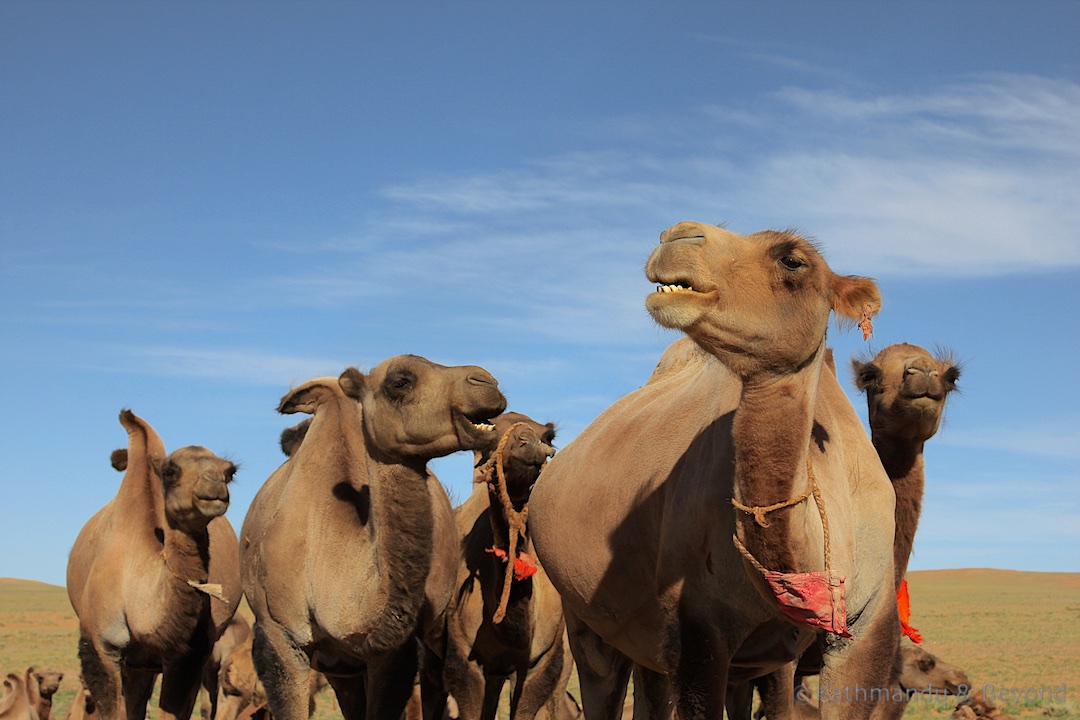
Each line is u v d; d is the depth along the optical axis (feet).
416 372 27.76
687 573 20.72
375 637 28.14
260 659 29.84
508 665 34.68
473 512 37.14
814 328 17.79
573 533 25.63
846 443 21.45
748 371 17.97
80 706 51.62
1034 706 77.36
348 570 28.55
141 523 38.68
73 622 252.83
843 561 19.27
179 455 37.06
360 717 31.76
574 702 49.42
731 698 26.63
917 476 24.93
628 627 24.40
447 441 27.73
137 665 39.55
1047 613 271.28
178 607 37.29
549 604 34.19
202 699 58.80
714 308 17.62
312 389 31.19
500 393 28.09
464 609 34.06
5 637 185.16
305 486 29.86
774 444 17.89
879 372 24.79
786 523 17.89
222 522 45.42
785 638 20.93
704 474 20.54
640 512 23.06
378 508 28.14
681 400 23.88
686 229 18.01
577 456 26.99
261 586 29.99
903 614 24.48
